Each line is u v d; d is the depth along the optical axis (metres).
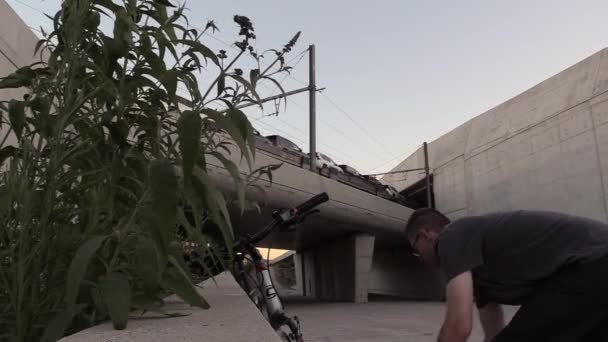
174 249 1.51
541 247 1.50
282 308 1.82
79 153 1.40
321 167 21.08
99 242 1.12
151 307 1.25
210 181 1.30
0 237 1.33
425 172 34.78
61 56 1.57
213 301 1.62
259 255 1.94
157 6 1.64
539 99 24.67
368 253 22.98
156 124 1.62
